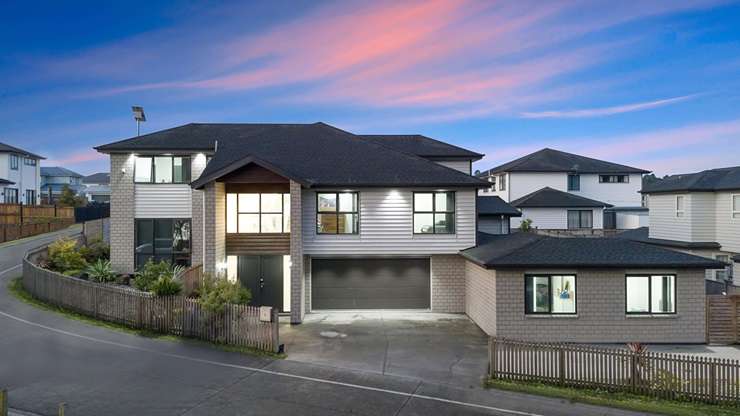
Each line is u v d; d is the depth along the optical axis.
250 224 21.44
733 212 26.69
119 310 17.34
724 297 17.06
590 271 17.06
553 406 11.47
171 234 26.23
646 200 55.34
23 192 53.91
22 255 31.14
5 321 17.39
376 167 22.20
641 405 11.58
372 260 21.81
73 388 11.64
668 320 16.95
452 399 11.69
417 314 21.28
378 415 10.61
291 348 15.73
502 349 13.10
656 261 16.86
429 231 21.47
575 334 16.97
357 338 17.16
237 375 12.90
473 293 20.17
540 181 48.47
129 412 10.41
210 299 15.69
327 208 21.31
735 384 11.64
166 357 14.15
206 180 19.61
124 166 26.06
